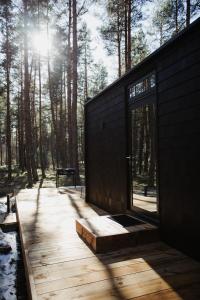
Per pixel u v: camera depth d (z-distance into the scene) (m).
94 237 3.35
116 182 5.16
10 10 14.33
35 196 7.99
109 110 5.51
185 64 3.09
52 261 3.10
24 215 5.48
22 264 4.02
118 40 13.73
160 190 3.62
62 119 21.41
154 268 2.80
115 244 3.39
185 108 3.09
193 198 2.97
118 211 5.08
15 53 16.45
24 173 19.02
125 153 4.76
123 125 4.84
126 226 3.76
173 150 3.32
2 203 9.08
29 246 3.62
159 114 3.63
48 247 3.57
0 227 5.65
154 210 4.17
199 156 2.87
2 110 25.50
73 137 12.25
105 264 2.96
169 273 2.68
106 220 4.11
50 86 17.64
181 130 3.17
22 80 20.38
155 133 3.73
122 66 15.28
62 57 16.86
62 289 2.46
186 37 3.06
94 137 6.47
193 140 2.96
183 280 2.53
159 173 3.63
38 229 4.45
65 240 3.85
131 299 2.25
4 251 4.49
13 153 45.78
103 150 5.86
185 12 11.19
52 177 16.62
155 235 3.60
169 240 3.43
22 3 12.62
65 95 23.27
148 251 3.28
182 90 3.15
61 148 19.95
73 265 2.97
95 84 25.72
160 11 12.24
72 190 9.35
